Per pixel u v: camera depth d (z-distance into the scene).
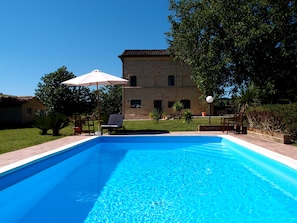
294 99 13.32
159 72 30.91
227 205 3.61
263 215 3.25
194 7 16.62
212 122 17.91
